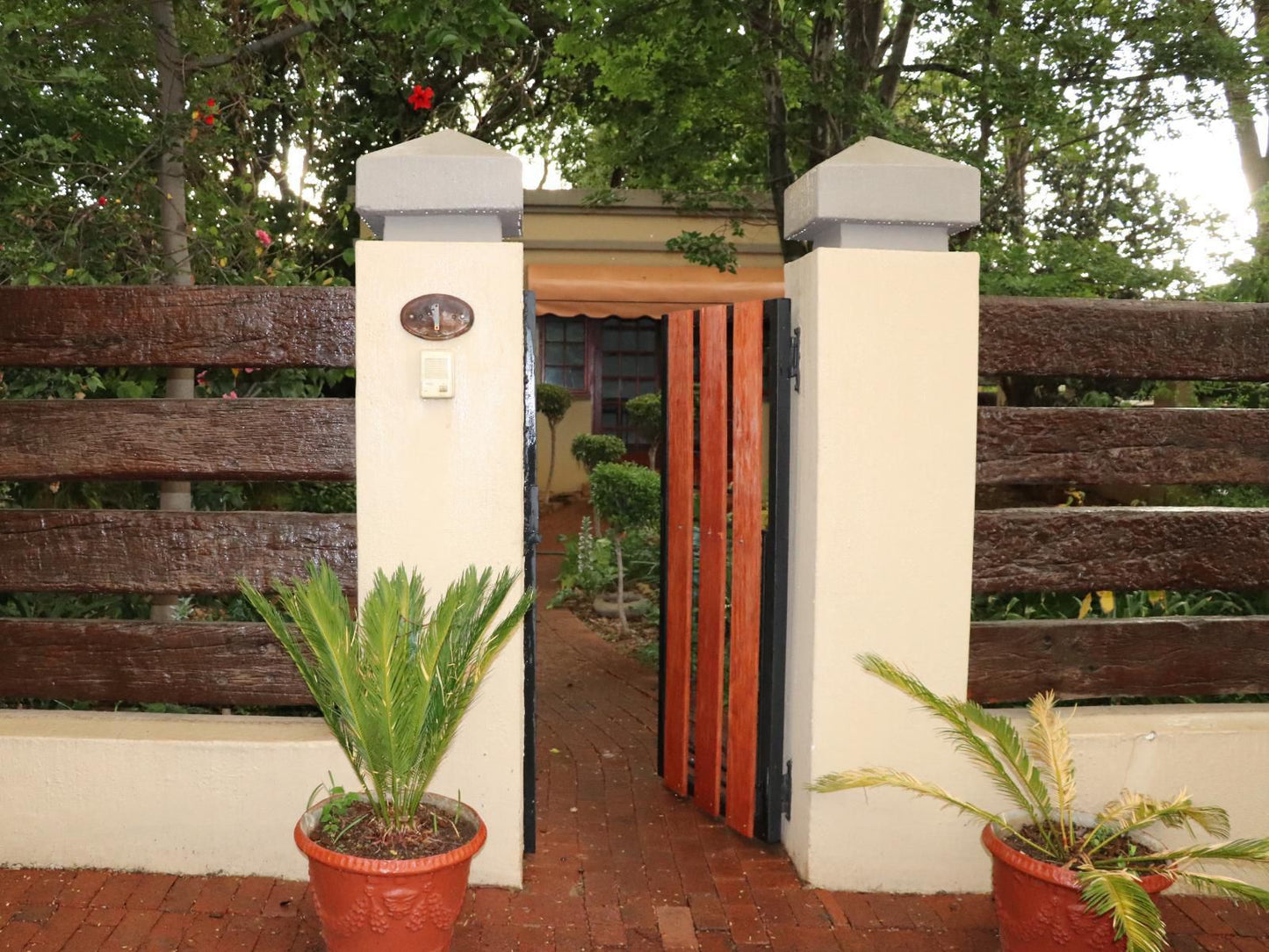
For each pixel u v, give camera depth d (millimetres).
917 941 3170
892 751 3430
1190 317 3576
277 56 7250
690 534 4152
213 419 3383
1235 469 3604
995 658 3559
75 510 3418
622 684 6105
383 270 3230
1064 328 3516
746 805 3809
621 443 10320
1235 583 3645
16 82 4297
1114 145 7344
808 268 3389
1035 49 6629
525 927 3180
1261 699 4121
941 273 3340
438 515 3293
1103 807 3486
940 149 6793
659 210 11156
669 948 3074
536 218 11180
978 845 3486
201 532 3418
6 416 3389
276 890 3340
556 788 4387
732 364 3787
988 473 3486
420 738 2807
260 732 3438
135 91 4895
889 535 3373
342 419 3379
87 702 3885
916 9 6762
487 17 4570
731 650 3869
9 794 3385
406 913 2680
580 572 8305
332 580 2859
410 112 10312
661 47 7258
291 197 6535
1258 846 2717
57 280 4180
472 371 3258
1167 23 6508
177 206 4734
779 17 6746
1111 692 3633
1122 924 2406
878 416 3340
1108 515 3586
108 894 3266
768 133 7508
